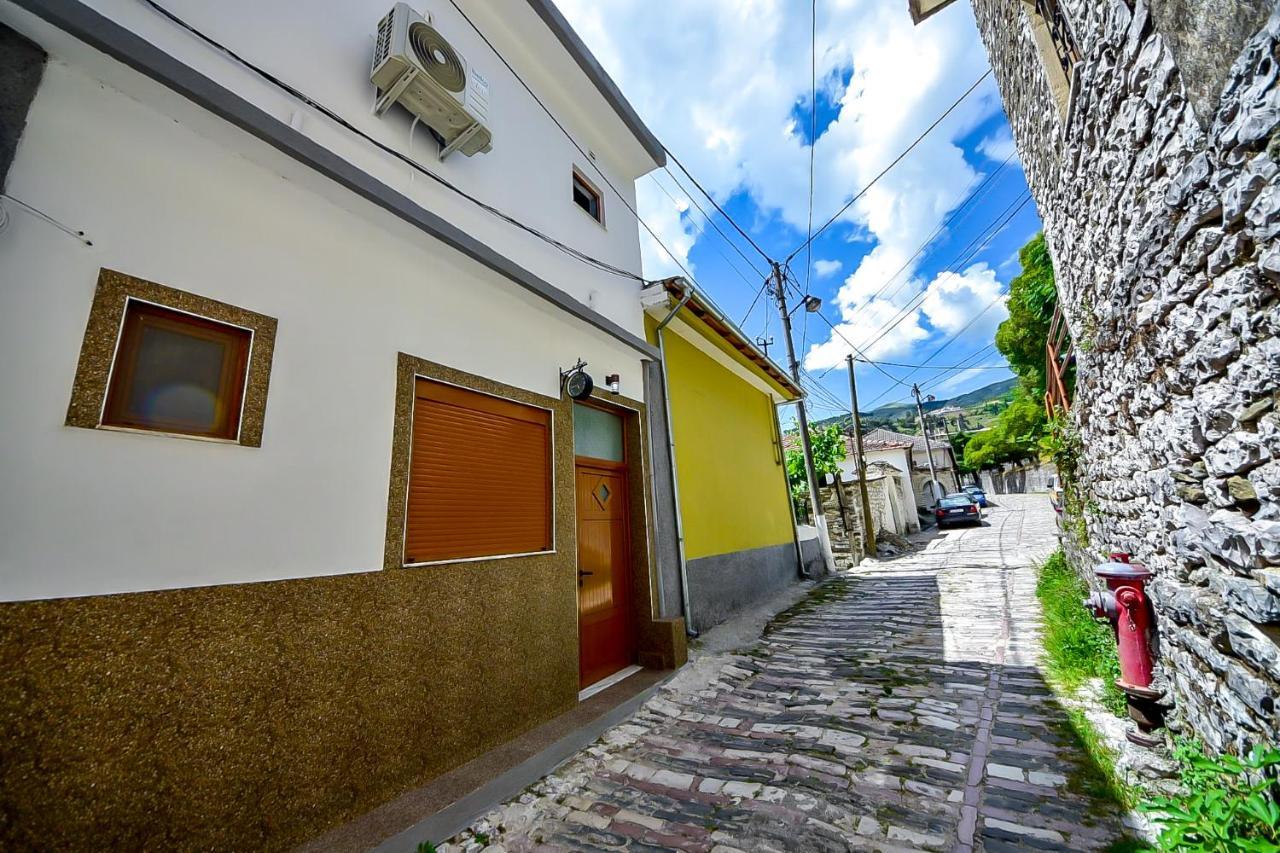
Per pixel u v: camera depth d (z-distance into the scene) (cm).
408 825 232
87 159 190
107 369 187
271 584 222
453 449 333
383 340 293
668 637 489
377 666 258
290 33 278
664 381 620
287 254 252
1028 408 2489
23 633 160
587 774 305
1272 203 147
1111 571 299
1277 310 158
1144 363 272
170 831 181
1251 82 148
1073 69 289
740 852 225
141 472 192
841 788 269
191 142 221
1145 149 223
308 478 244
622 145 625
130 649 180
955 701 366
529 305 415
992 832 224
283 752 216
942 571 960
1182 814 177
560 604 389
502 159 428
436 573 298
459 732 294
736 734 347
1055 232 437
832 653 512
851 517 1275
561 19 473
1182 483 246
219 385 222
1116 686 305
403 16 314
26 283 172
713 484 718
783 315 1208
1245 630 188
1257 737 190
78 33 175
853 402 1495
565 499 416
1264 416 174
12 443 164
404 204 285
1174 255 213
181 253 212
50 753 161
